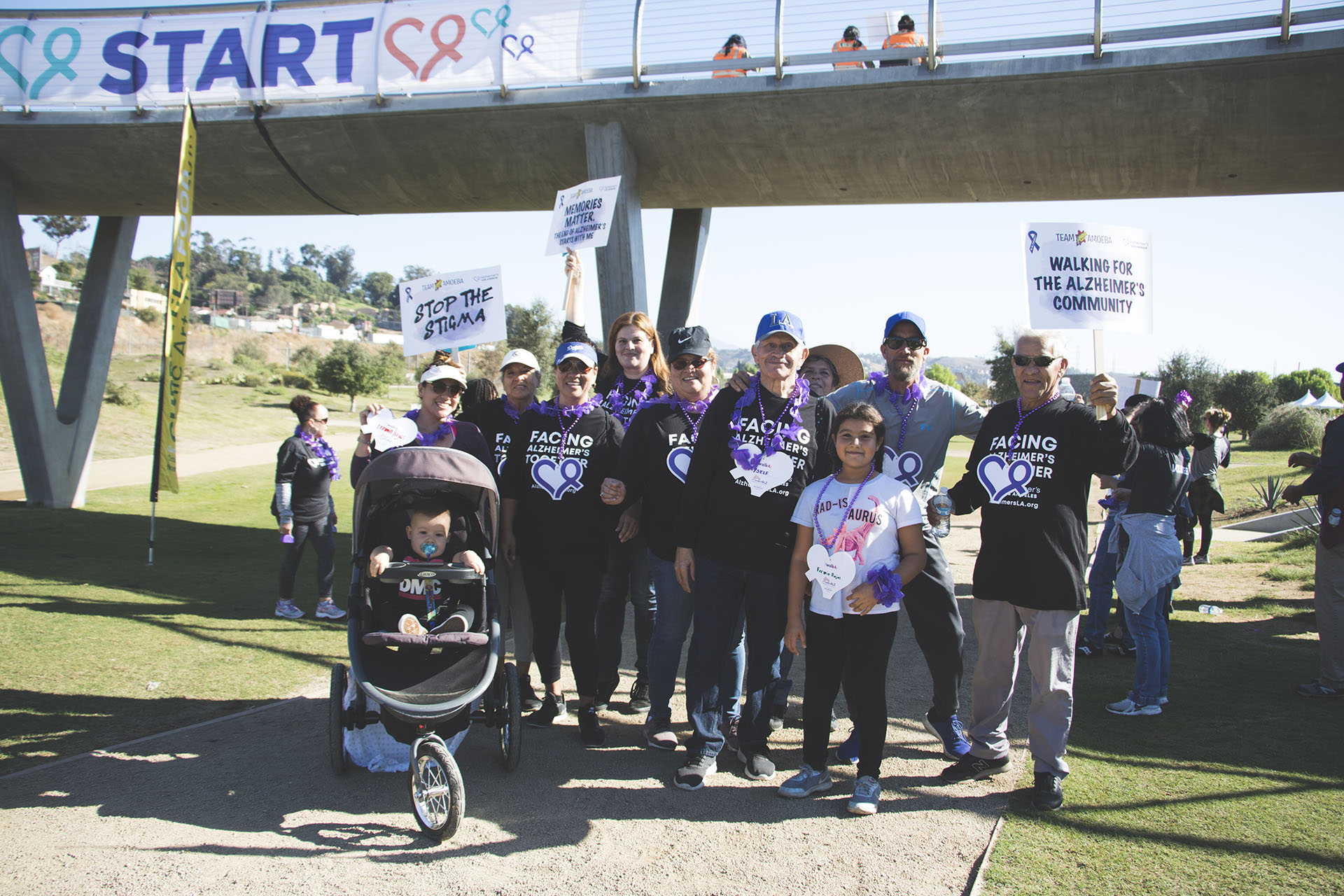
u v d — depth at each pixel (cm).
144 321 7212
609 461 486
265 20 1070
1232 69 785
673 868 339
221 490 1769
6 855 339
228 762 438
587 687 475
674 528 452
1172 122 843
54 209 1416
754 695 435
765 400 429
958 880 328
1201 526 1070
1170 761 439
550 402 501
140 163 1202
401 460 439
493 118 1023
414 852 350
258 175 1173
